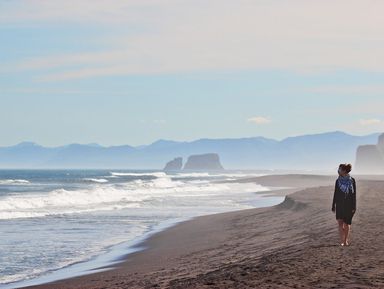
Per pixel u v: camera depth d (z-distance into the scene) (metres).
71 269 19.72
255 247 22.00
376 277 12.63
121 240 27.25
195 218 38.16
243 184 107.06
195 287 13.05
